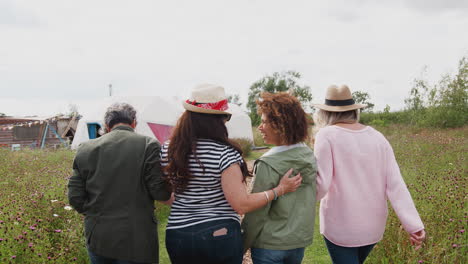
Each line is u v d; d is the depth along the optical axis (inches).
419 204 163.0
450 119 829.2
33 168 333.4
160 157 80.7
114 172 79.6
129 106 91.0
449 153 366.9
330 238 89.5
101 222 79.1
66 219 146.6
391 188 86.7
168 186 78.6
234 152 74.2
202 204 73.5
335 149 85.7
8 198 184.7
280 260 78.3
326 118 94.9
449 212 146.1
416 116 905.5
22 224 130.1
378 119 1051.3
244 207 71.3
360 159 85.3
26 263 109.0
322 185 83.8
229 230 72.9
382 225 88.9
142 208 81.0
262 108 81.7
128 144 82.2
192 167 72.4
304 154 80.1
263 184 78.1
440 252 114.2
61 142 781.9
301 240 78.6
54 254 118.0
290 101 80.4
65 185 215.6
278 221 79.0
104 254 78.7
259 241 79.2
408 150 414.6
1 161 367.6
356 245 86.3
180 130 74.3
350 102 92.0
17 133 778.8
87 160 81.3
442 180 216.4
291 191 77.6
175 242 73.4
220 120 75.9
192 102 74.3
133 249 78.6
